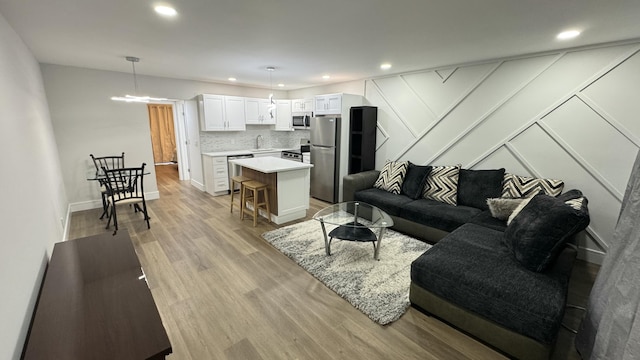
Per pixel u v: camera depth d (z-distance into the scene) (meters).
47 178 2.78
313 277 2.63
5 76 1.81
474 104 3.70
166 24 2.31
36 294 1.61
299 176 4.11
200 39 2.74
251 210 4.50
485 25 2.30
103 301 1.30
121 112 4.66
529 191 3.09
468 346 1.85
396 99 4.61
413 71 4.30
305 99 6.27
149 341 1.07
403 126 4.56
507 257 2.07
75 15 2.11
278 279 2.59
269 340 1.87
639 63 2.56
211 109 5.59
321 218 3.01
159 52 3.26
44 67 3.93
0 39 1.83
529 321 1.60
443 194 3.66
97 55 3.39
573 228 1.77
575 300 2.33
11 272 1.23
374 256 2.96
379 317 2.07
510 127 3.42
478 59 3.48
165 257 2.97
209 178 5.61
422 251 3.14
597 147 2.86
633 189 1.67
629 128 2.67
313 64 3.89
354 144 5.14
